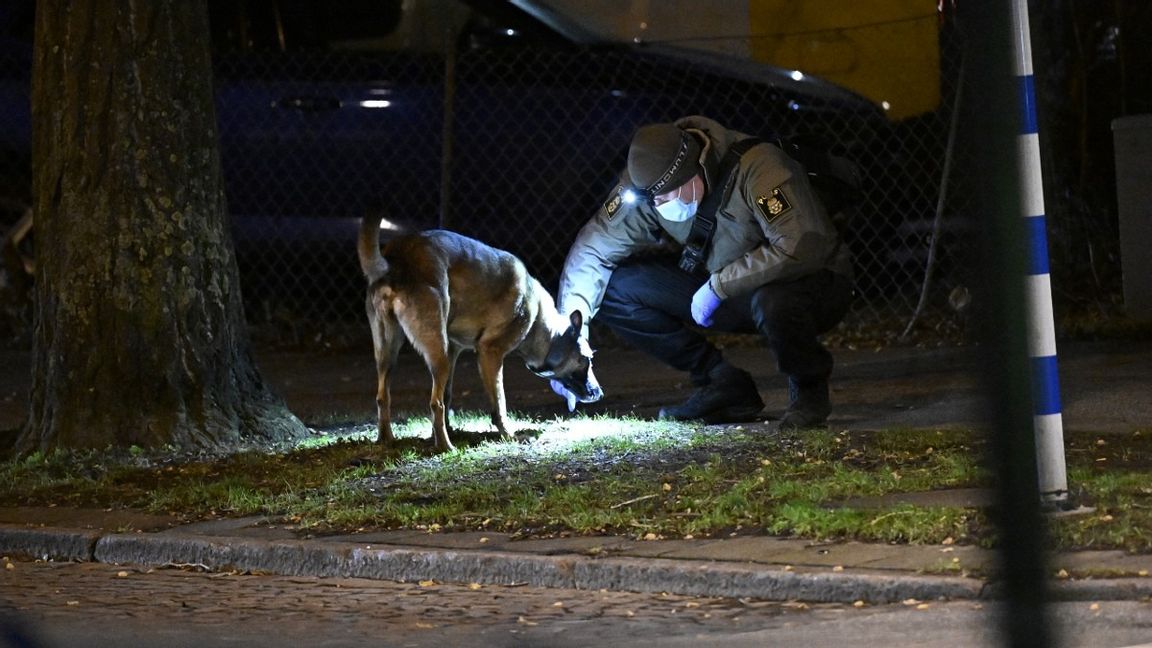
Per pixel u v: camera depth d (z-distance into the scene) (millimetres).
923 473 8641
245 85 14805
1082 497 7758
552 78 14344
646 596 7125
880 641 6141
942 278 15109
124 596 7609
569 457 9773
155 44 10922
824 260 10203
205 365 11023
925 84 14602
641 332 11031
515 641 6480
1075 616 6238
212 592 7637
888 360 13453
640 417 11523
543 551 7574
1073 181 16156
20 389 14203
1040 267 7461
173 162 10984
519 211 14422
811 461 9234
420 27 14805
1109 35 16422
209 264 11141
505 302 10461
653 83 14211
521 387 13367
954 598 6566
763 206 10188
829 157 10602
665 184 10266
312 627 6859
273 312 16250
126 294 10875
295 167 14844
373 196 14742
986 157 6859
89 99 10891
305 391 13672
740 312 10562
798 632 6355
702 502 8234
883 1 14734
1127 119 14172
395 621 6922
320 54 14773
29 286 16672
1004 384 6629
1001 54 6855
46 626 7008
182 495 9227
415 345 10062
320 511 8688
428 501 8789
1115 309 14836
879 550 7141
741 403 10914
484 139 14438
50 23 10984
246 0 15195
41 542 8609
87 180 10906
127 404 10836
